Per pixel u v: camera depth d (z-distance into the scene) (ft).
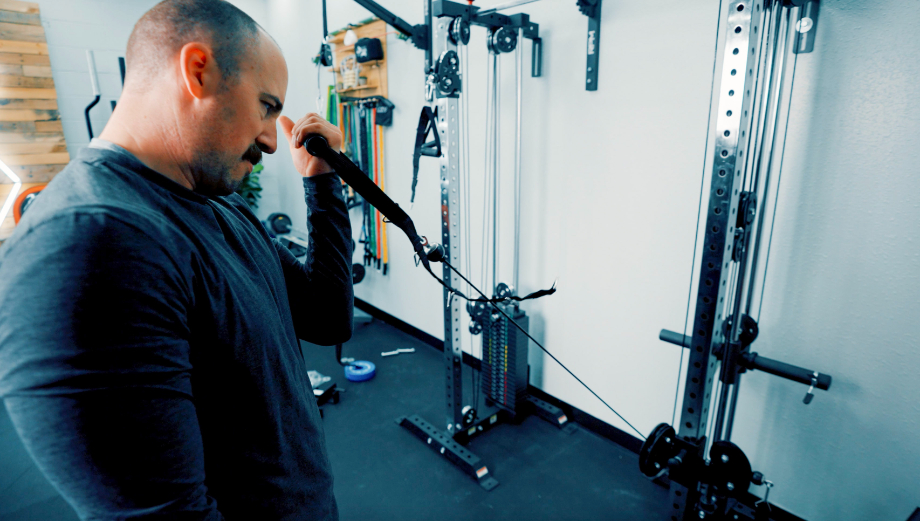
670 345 6.39
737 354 4.65
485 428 7.66
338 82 11.43
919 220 4.34
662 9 5.67
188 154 1.93
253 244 2.39
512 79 7.50
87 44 12.48
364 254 12.10
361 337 11.29
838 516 5.30
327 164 2.88
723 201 4.10
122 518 1.51
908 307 4.52
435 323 10.53
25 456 6.96
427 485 6.47
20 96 11.46
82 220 1.44
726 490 4.68
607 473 6.67
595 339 7.27
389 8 9.60
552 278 7.68
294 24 12.94
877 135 4.45
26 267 1.39
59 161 12.12
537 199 7.59
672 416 6.56
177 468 1.58
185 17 1.80
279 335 2.25
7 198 11.50
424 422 7.62
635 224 6.44
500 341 7.70
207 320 1.84
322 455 2.56
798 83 4.82
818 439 5.30
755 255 4.83
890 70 4.30
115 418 1.43
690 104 5.63
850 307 4.87
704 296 4.42
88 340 1.40
